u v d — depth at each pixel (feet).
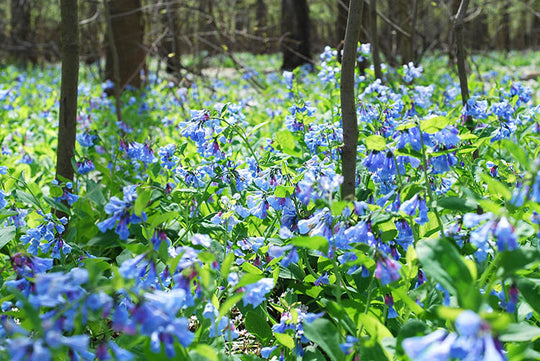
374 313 6.83
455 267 5.21
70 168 12.00
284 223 8.33
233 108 10.70
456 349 4.32
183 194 10.55
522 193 5.57
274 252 6.31
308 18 56.13
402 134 7.01
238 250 8.36
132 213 6.71
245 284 6.03
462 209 6.51
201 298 5.73
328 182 6.66
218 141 10.18
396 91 17.22
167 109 26.45
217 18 33.27
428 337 4.69
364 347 5.55
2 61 74.69
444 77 30.53
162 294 5.11
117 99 21.85
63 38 11.53
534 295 5.97
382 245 6.75
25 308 4.85
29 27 70.08
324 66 14.66
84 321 5.17
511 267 5.22
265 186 8.60
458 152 8.14
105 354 5.07
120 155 14.37
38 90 38.63
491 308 6.17
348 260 6.72
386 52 34.09
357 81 15.24
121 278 4.85
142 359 6.28
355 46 8.18
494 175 9.59
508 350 5.79
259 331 7.77
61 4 11.37
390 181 8.66
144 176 13.96
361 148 10.06
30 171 14.90
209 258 5.97
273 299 9.68
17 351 4.54
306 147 12.70
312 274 8.55
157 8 29.71
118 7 33.58
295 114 11.92
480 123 12.51
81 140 14.03
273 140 13.16
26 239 8.80
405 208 6.68
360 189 9.78
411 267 6.26
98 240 9.89
